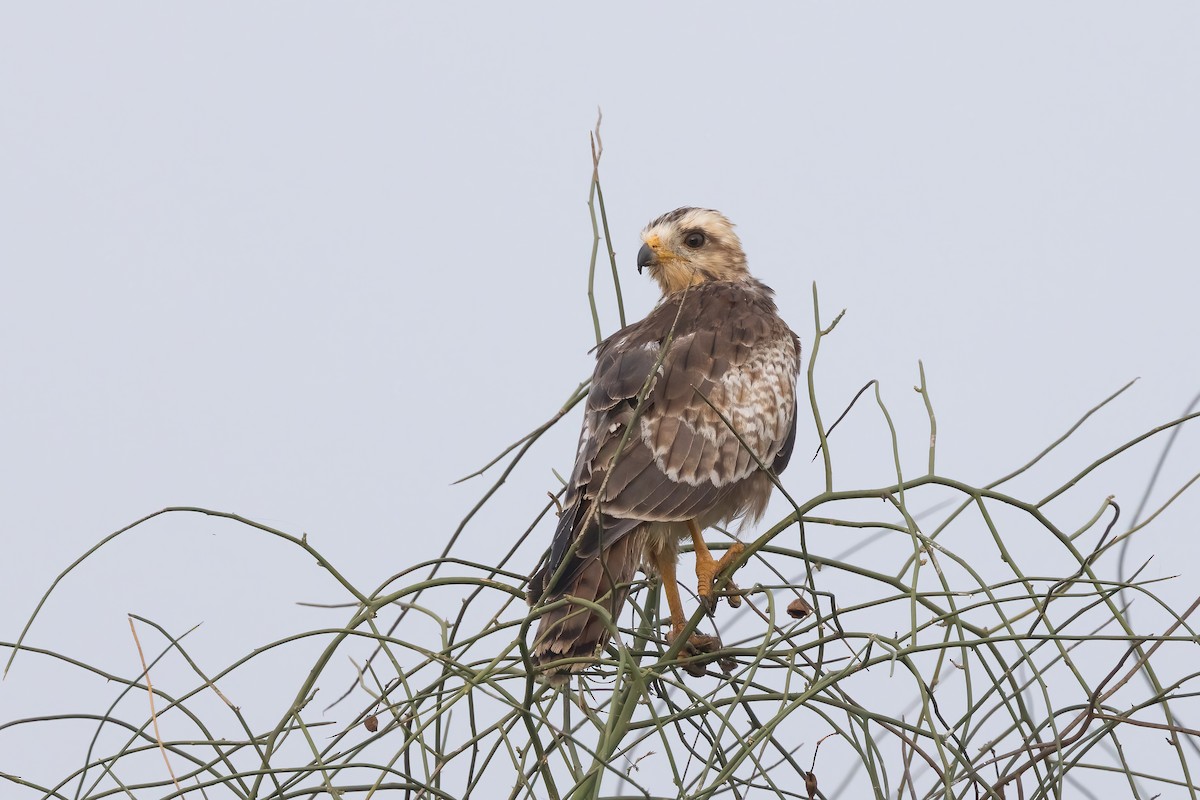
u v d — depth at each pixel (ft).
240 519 25.03
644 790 24.35
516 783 25.50
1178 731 23.57
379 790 25.26
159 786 25.12
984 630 24.57
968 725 24.59
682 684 23.59
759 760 22.47
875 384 25.22
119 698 24.89
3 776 24.82
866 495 24.44
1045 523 24.53
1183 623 23.08
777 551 29.43
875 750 23.85
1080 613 24.94
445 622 25.12
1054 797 23.99
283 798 24.43
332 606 26.91
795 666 24.41
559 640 31.14
